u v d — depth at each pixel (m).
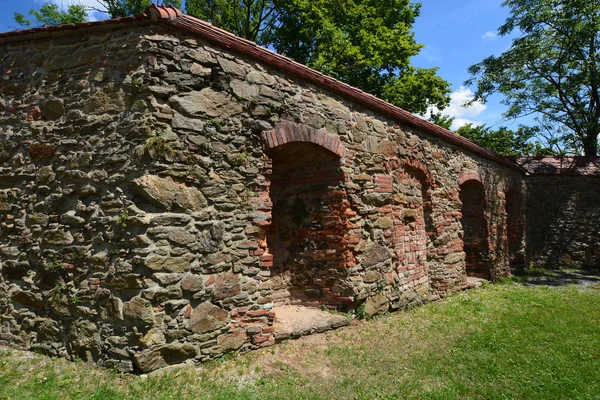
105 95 3.90
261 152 4.43
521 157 12.73
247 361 3.92
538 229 12.40
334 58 13.91
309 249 5.64
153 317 3.53
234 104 4.23
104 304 3.70
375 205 5.93
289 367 3.90
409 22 16.34
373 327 5.21
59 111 4.16
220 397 3.21
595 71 14.98
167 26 3.78
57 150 4.13
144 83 3.67
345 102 5.61
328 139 5.20
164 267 3.59
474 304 6.80
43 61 4.34
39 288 4.12
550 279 10.27
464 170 8.64
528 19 14.62
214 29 4.01
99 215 3.83
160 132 3.67
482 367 4.10
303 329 4.67
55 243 4.04
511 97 16.61
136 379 3.41
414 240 6.95
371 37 14.34
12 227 4.34
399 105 14.88
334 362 4.06
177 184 3.74
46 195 4.18
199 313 3.80
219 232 4.00
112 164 3.80
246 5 14.22
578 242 12.05
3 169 4.43
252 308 4.23
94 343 3.70
